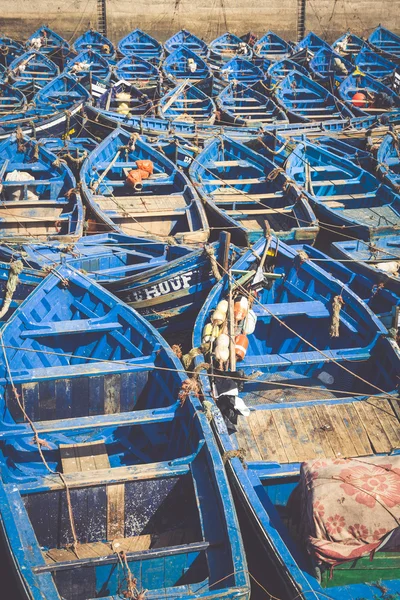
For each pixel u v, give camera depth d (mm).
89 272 14508
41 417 12031
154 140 22719
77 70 32156
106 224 16953
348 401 11719
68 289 14086
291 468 9984
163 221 17922
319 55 35500
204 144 22906
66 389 11906
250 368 12539
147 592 7980
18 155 21906
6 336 12203
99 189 19641
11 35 40188
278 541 8648
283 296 15461
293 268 15250
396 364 11922
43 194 19812
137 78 32375
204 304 13664
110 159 21797
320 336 14453
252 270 14797
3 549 9914
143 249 16141
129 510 9898
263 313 13969
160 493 9906
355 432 11031
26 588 7801
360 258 16078
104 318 13305
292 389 13008
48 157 21000
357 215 18469
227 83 31641
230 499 8938
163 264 14898
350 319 13820
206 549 8656
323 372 13336
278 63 33594
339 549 8195
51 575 8125
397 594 8375
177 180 20125
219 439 10281
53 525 9703
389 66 35406
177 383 11430
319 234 19375
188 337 15883
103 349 13469
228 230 17734
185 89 29594
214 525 8930
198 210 17531
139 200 18656
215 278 14789
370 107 29516
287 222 18594
